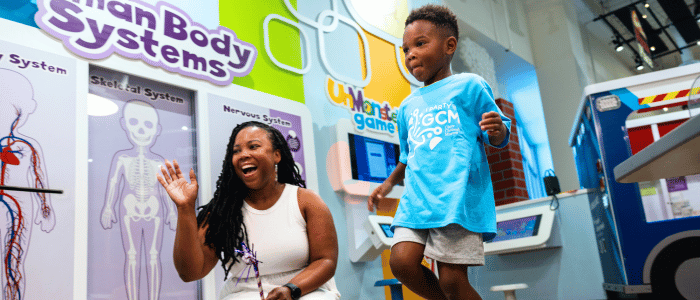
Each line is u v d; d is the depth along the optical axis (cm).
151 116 195
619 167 103
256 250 148
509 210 288
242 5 240
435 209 137
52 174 160
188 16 211
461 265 137
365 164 274
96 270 168
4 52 156
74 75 171
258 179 153
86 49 175
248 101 224
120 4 188
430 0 394
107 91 184
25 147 155
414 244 141
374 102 299
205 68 212
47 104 163
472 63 525
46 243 154
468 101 147
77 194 164
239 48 228
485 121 128
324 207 158
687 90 235
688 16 791
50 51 167
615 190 234
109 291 170
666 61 962
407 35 161
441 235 136
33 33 164
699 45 909
